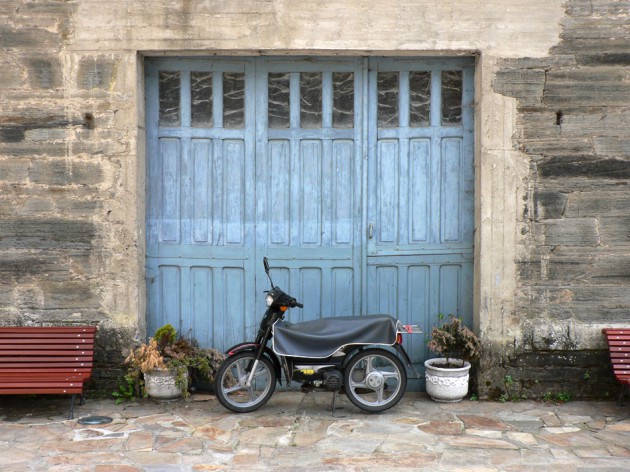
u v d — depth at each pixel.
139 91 6.15
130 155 6.08
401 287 6.44
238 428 5.49
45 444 5.14
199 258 6.41
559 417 5.77
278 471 4.70
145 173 6.32
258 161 6.38
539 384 6.21
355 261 6.41
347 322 5.74
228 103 6.37
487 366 6.19
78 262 6.13
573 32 6.07
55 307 6.14
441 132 6.38
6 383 5.61
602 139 6.11
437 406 6.05
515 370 6.20
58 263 6.13
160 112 6.36
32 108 6.07
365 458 4.91
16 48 6.06
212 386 6.47
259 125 6.37
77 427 5.49
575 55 6.08
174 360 6.00
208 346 6.45
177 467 4.75
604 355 6.18
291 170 6.39
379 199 6.41
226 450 5.04
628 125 6.10
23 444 5.14
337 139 6.38
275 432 5.40
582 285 6.16
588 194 6.13
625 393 6.20
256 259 6.41
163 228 6.40
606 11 6.07
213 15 6.04
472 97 6.35
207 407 5.99
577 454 4.99
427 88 6.38
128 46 6.05
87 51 6.06
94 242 6.12
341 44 6.05
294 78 6.36
